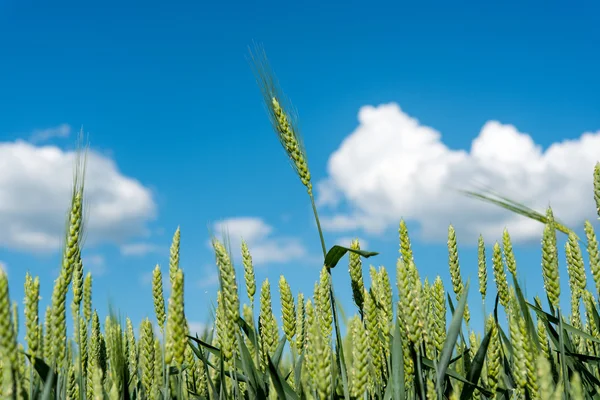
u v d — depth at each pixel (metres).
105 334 0.91
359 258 0.88
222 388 0.77
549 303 0.86
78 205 0.76
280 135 0.88
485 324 0.88
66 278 0.75
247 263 0.89
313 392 0.76
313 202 0.86
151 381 0.84
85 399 0.80
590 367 0.96
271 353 0.89
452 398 0.74
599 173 0.90
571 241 0.93
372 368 0.79
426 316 0.74
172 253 0.85
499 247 0.90
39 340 0.71
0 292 0.60
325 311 0.82
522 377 0.71
